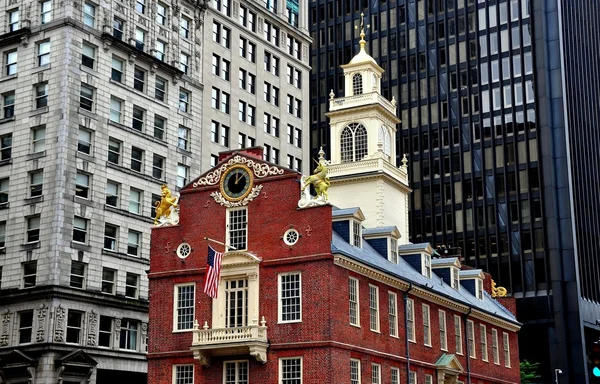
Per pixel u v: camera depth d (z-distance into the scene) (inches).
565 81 4968.0
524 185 4886.8
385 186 2785.4
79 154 3061.0
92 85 3154.5
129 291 3196.4
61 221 2947.8
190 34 3715.6
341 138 2878.9
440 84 5359.3
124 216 3211.1
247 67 4069.9
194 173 3602.4
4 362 2896.2
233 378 2055.9
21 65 3166.8
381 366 2185.0
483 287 3366.1
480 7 5285.4
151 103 3422.7
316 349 1971.0
